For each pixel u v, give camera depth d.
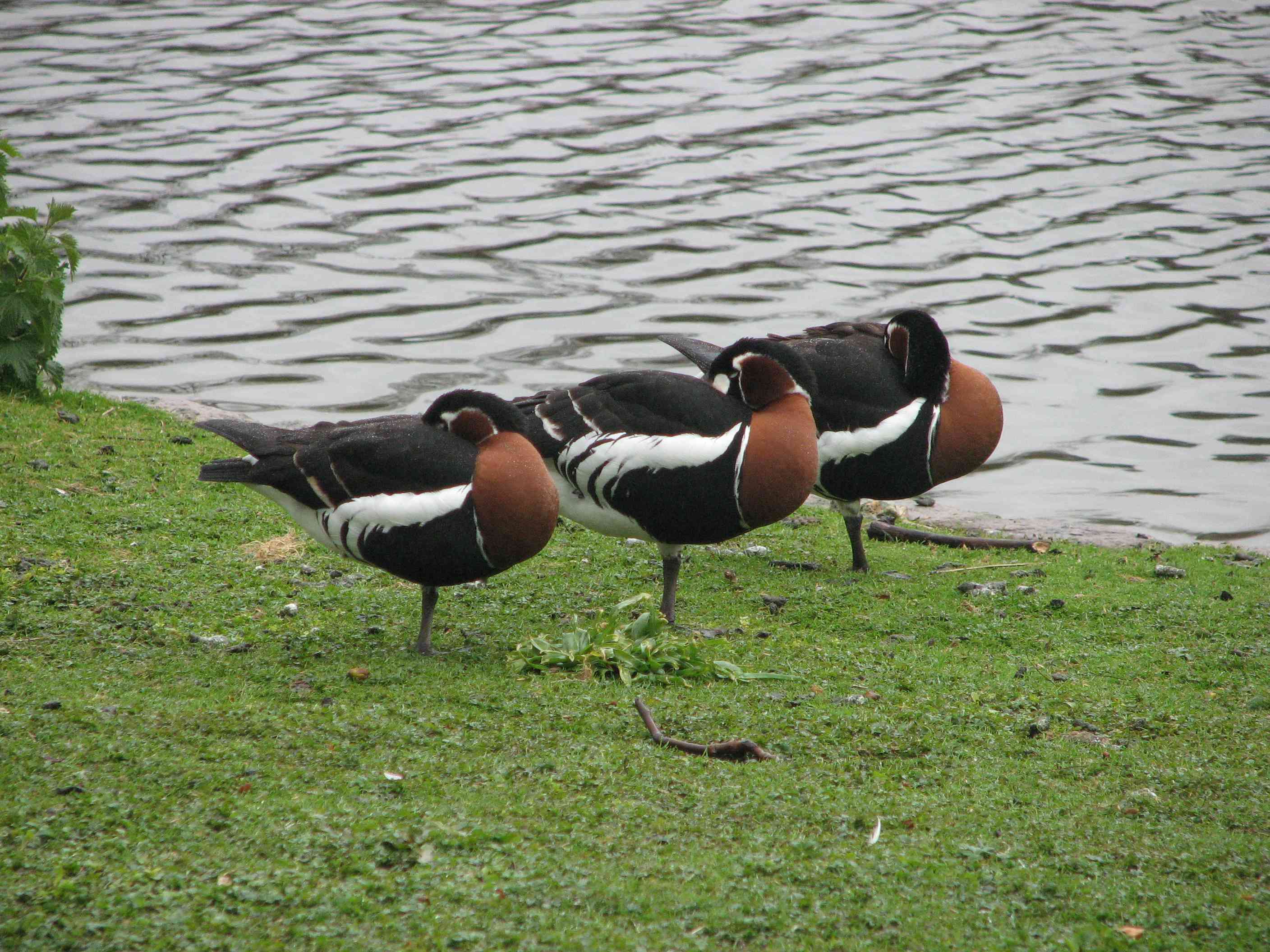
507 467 10.02
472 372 19.25
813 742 8.94
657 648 10.35
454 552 10.12
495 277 22.84
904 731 9.23
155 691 9.16
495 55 36.91
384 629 11.04
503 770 8.08
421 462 10.16
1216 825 7.87
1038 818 7.86
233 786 7.64
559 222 25.34
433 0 43.09
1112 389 19.23
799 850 7.20
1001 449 17.59
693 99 33.19
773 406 11.64
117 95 32.69
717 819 7.59
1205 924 6.61
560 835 7.24
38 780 7.50
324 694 9.38
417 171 27.83
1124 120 31.73
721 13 41.66
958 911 6.68
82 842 6.88
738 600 12.45
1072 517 15.79
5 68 34.84
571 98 33.19
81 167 27.50
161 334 20.25
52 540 12.22
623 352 20.02
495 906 6.47
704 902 6.60
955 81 34.88
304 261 23.31
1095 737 9.32
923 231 25.08
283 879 6.60
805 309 21.64
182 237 24.14
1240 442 17.69
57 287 15.79
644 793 7.89
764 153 29.33
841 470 13.12
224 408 17.69
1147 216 25.81
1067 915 6.69
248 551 12.60
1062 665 10.91
